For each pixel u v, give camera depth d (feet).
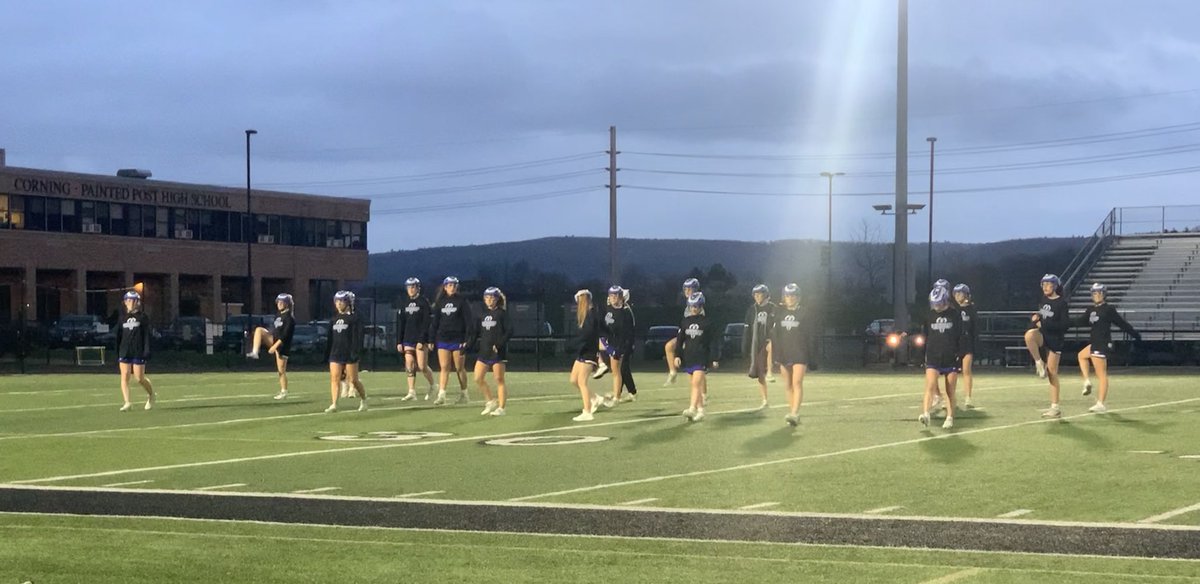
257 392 94.27
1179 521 32.65
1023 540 30.30
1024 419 63.52
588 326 64.23
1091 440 52.49
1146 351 141.49
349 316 71.46
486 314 68.13
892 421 63.05
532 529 32.40
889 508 35.01
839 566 27.84
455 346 76.64
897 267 135.74
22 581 27.07
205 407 77.05
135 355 74.59
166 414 71.51
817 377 118.21
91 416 70.33
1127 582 26.07
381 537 31.65
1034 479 40.63
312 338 171.83
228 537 31.78
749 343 72.08
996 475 41.65
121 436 57.88
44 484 41.04
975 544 29.99
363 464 45.88
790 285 59.93
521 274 451.53
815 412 69.67
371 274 563.89
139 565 28.60
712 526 32.45
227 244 266.57
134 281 252.42
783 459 46.75
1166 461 45.16
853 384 103.04
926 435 55.47
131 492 38.27
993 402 76.84
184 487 40.32
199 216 262.67
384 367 146.72
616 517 33.63
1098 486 38.99
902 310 136.15
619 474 42.68
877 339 152.15
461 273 563.07
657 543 30.58
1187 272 178.70
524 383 107.04
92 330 185.88
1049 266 290.76
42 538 31.81
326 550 30.12
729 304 208.13
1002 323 162.50
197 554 29.76
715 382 110.01
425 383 106.22
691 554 29.27
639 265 573.33
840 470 43.27
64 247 238.48
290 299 84.07
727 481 40.68
